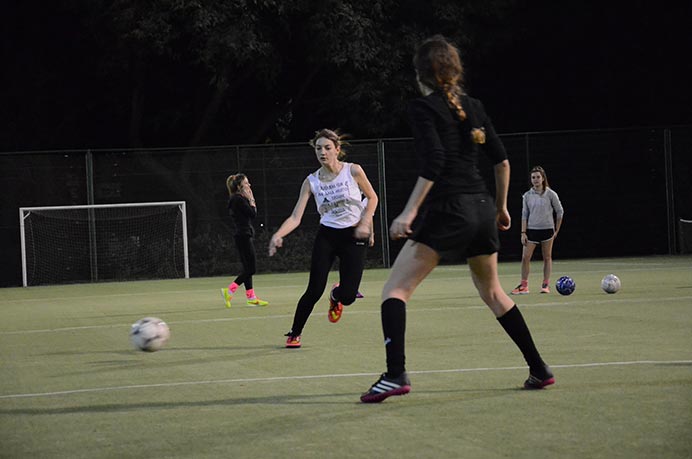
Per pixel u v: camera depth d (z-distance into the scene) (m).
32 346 13.66
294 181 34.31
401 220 7.54
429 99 7.70
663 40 42.00
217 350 12.36
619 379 8.87
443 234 7.71
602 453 6.04
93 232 32.94
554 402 7.79
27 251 32.47
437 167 7.50
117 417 7.82
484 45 40.66
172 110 39.00
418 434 6.75
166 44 35.66
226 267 33.91
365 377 9.57
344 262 12.24
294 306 19.58
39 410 8.29
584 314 15.45
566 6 41.94
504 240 35.88
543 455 6.03
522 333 8.34
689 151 36.56
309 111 40.81
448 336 12.96
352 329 14.47
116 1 34.62
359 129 39.12
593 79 42.72
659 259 33.62
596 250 36.06
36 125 39.00
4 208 32.44
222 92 36.44
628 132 36.22
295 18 36.59
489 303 8.37
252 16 34.25
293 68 39.16
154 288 28.22
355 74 37.47
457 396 8.21
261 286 27.22
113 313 19.38
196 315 18.09
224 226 33.91
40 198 32.75
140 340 11.24
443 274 29.38
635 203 36.25
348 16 35.25
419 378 9.27
